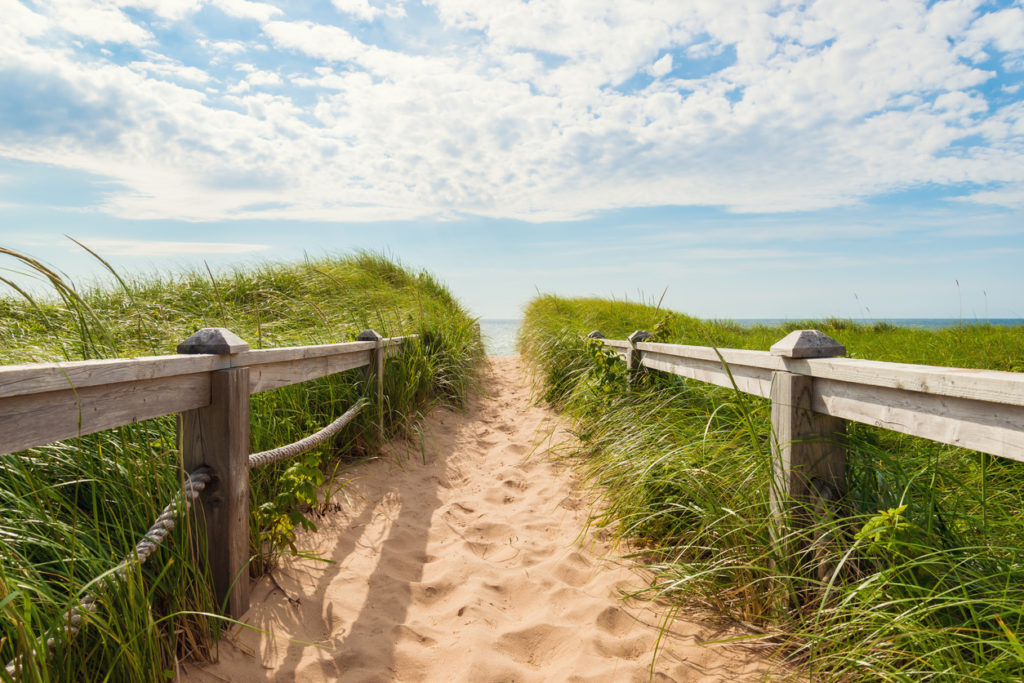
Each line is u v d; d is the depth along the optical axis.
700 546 2.87
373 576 3.02
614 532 3.48
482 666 2.32
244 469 2.50
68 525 2.12
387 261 12.22
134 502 2.28
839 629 2.15
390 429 5.15
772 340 10.89
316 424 4.14
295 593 2.75
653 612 2.69
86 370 1.68
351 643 2.45
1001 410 1.59
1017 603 1.91
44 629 1.77
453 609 2.78
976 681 1.69
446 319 8.15
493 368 10.04
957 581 2.06
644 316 12.02
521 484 4.50
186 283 9.03
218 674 2.12
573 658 2.39
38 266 2.02
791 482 2.48
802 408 2.49
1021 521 2.52
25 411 1.51
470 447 5.45
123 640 1.82
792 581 2.42
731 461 3.24
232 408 2.38
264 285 8.98
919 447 3.35
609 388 5.59
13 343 3.48
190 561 2.27
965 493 2.81
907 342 8.78
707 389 4.71
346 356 4.33
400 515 3.84
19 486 2.21
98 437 2.33
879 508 2.42
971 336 8.29
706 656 2.33
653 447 3.77
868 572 2.28
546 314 11.80
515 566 3.22
